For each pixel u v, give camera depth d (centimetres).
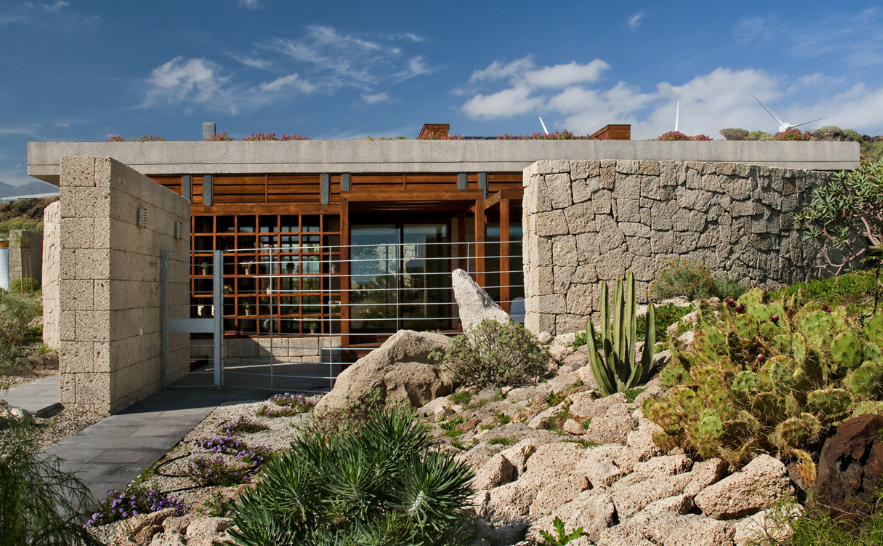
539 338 887
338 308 1304
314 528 277
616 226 932
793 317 450
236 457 578
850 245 1050
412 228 1332
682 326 724
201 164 1298
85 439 664
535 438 478
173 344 1041
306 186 1319
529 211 952
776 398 348
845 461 292
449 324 1313
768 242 1028
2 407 688
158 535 391
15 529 277
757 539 278
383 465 283
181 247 1108
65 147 1285
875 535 260
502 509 365
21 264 2117
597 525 320
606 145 1363
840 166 1421
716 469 338
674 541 290
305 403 825
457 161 1324
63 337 780
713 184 984
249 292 1297
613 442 437
